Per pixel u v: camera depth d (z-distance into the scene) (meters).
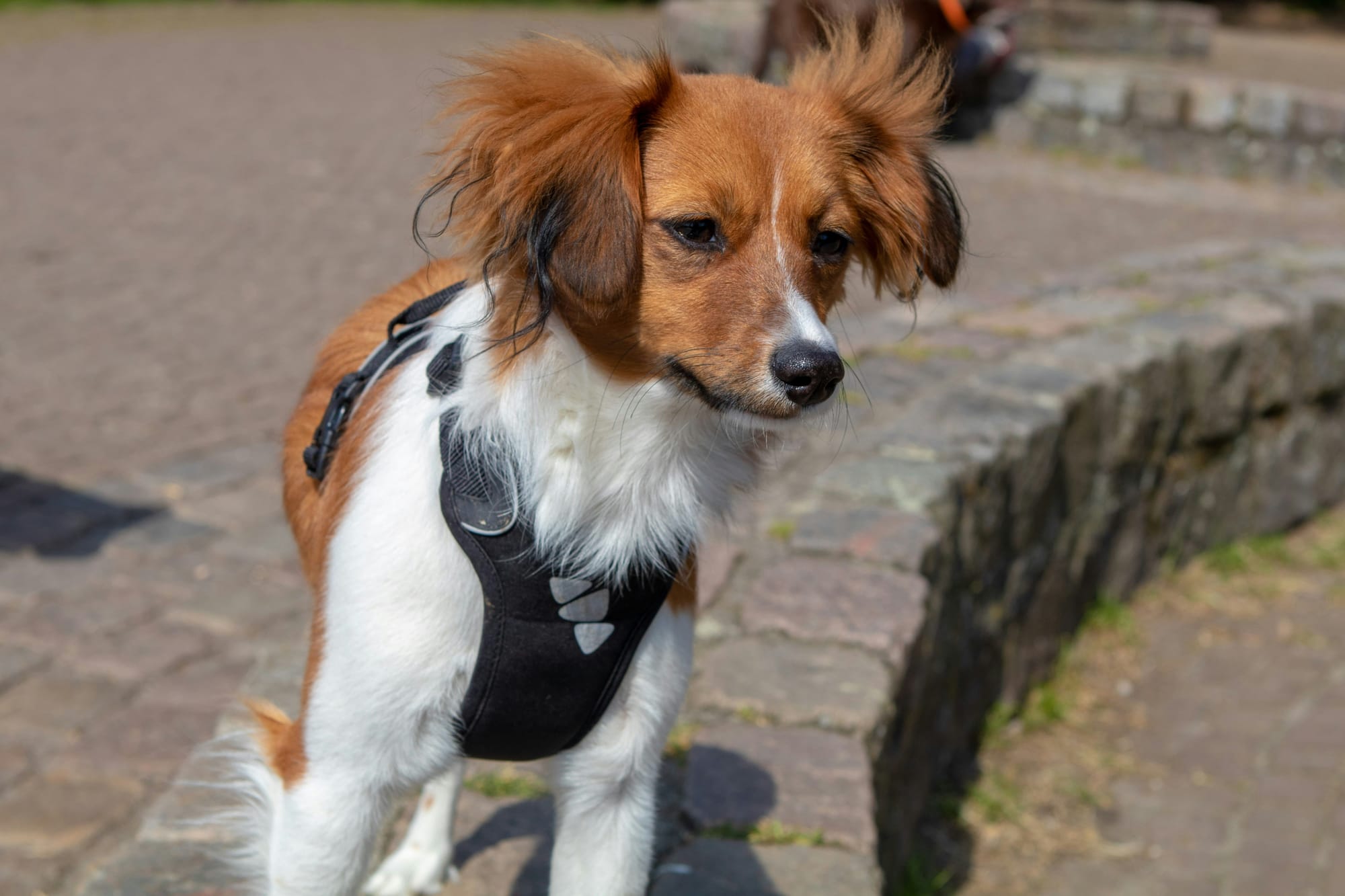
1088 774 5.39
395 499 2.34
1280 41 22.31
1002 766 5.36
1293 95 12.55
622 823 2.56
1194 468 6.96
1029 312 7.12
